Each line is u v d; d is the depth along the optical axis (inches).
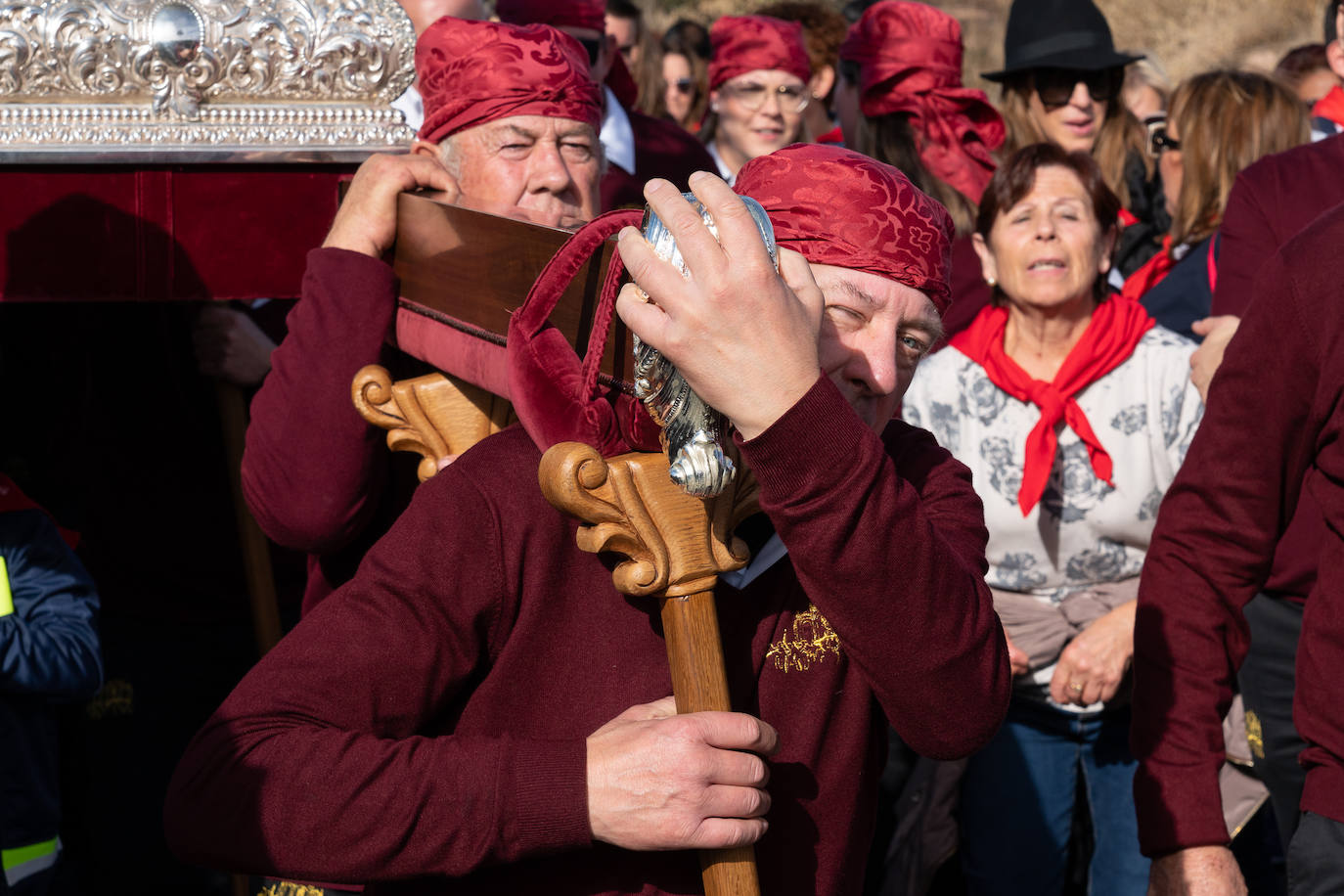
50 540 103.0
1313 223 73.6
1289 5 590.9
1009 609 124.7
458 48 87.5
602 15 172.4
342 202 79.7
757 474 46.4
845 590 47.3
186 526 120.4
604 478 47.8
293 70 87.6
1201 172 161.5
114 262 85.4
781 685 54.4
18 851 100.3
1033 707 125.1
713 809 48.4
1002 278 126.5
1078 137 182.9
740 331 44.3
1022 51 183.6
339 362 73.5
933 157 166.6
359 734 50.0
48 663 97.0
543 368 52.2
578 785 48.3
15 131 83.0
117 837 119.9
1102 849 124.3
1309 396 72.4
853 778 55.4
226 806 49.6
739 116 205.0
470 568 51.7
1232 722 126.2
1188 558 77.9
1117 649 119.2
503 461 53.5
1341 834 69.3
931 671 48.9
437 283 69.5
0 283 83.8
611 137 169.0
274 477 73.2
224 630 122.3
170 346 118.1
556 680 52.8
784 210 53.2
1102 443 123.3
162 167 85.4
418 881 53.9
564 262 51.6
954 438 127.3
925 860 124.0
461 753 49.2
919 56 167.2
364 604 51.5
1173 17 594.9
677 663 50.1
